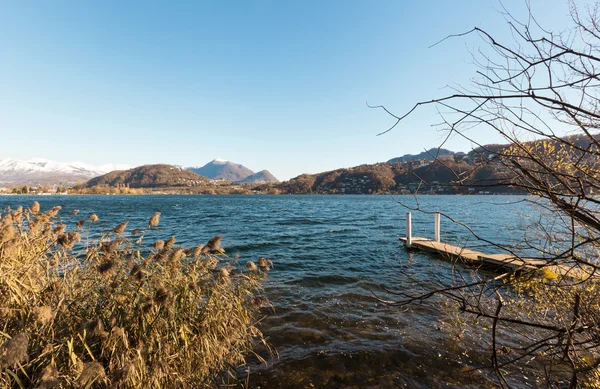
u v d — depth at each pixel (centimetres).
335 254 1281
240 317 416
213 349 354
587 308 209
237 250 1374
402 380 402
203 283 382
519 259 185
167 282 357
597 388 279
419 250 1333
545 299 373
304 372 416
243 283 455
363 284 829
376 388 386
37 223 369
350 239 1717
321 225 2489
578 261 165
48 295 315
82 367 234
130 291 334
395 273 945
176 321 331
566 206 158
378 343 496
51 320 270
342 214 3706
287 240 1681
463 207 3800
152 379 281
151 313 314
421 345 489
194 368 341
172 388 312
